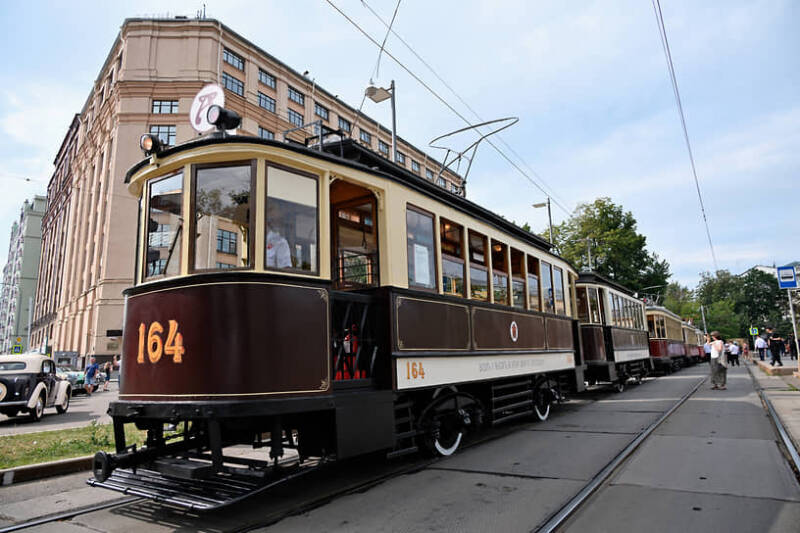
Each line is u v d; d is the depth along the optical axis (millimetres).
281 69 36031
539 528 3920
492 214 8922
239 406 4172
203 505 3797
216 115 4957
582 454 6434
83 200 39812
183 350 4414
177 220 4859
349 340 5535
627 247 34562
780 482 4918
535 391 9422
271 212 4727
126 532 4160
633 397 12922
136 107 30188
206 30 31391
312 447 4938
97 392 21000
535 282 9984
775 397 11117
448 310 6789
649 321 21875
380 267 5883
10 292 88312
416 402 6254
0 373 10781
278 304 4531
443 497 4809
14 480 5883
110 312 28828
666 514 4145
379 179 5953
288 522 4262
